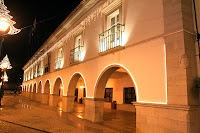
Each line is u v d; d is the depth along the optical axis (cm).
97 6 838
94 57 823
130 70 578
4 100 1942
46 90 1670
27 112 1042
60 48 1342
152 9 523
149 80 498
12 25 493
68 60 1145
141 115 504
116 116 970
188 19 437
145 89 508
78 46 970
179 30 424
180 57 410
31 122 741
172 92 422
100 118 785
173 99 417
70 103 1103
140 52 546
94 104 775
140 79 531
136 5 593
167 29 459
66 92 1122
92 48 856
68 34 1155
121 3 673
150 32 519
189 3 454
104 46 745
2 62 1071
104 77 762
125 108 1241
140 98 522
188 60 397
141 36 552
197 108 396
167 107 422
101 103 793
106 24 757
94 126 688
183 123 386
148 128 474
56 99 1391
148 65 509
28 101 1928
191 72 411
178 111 400
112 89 1448
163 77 456
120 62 632
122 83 1313
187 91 390
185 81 395
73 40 1087
